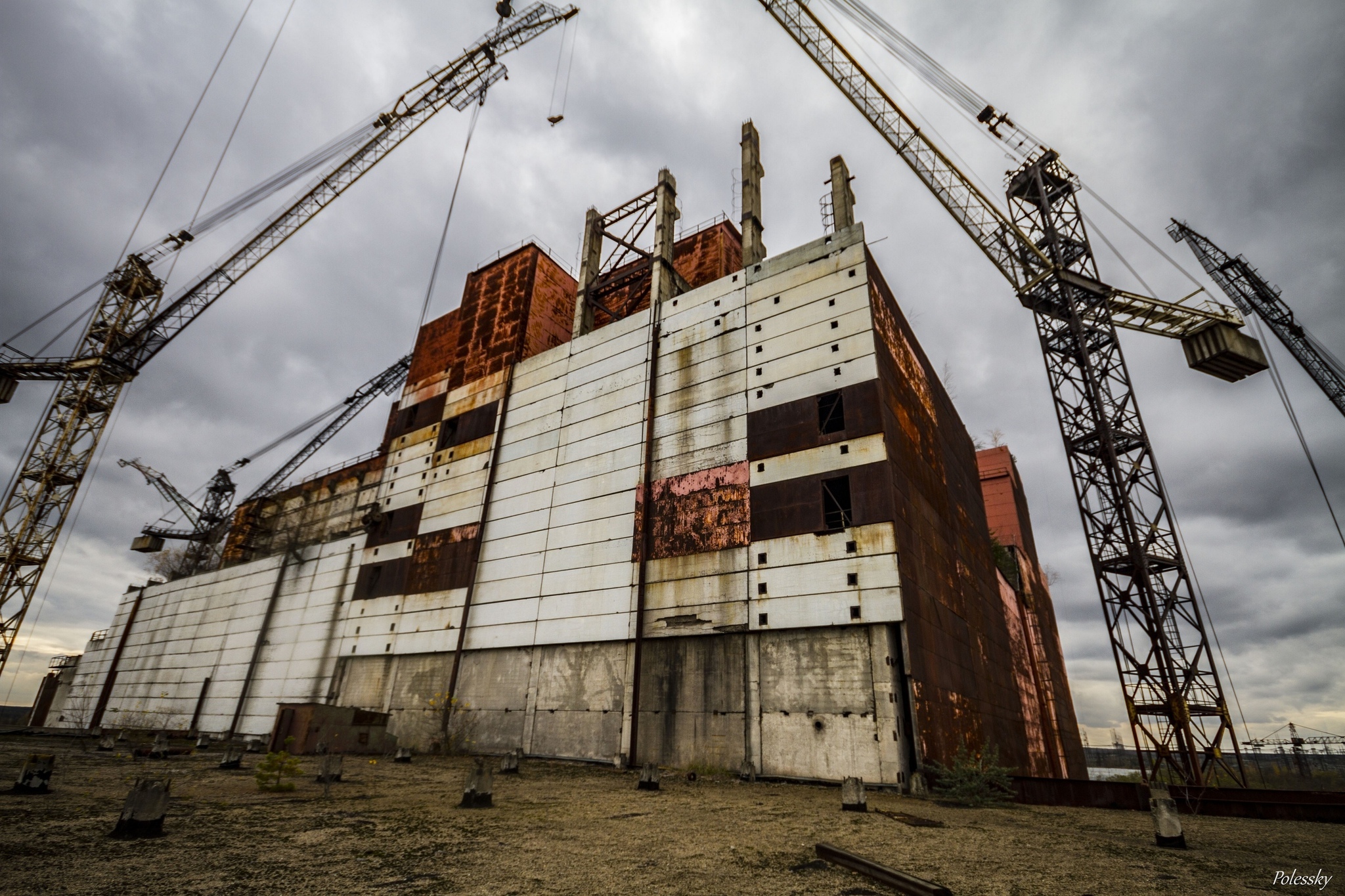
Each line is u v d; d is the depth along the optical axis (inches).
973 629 1600.6
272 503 2989.7
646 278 2021.4
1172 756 1398.9
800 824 619.8
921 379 1710.1
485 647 1646.2
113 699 2938.0
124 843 423.5
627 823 593.9
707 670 1262.3
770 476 1332.4
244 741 1752.0
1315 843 557.3
